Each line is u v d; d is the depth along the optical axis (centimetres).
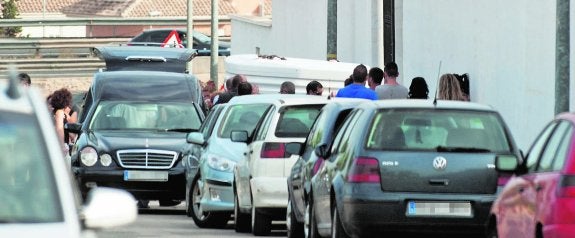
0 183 1205
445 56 4400
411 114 2262
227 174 3219
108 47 4916
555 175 1806
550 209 1791
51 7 16700
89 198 1229
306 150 2733
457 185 2220
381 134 2242
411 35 4766
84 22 10206
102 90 4000
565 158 1800
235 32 7862
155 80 4044
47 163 1225
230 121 3375
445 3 4388
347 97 3312
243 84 3872
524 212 1920
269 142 2909
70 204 1199
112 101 3962
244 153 3072
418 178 2216
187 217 3638
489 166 2230
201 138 3403
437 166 2219
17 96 1270
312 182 2517
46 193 1203
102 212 1205
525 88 3684
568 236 1764
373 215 2205
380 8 4369
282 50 6919
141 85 4025
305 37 6475
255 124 3362
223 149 3269
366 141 2241
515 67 3759
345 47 5675
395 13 5122
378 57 4369
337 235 2286
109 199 1212
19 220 1177
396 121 2253
